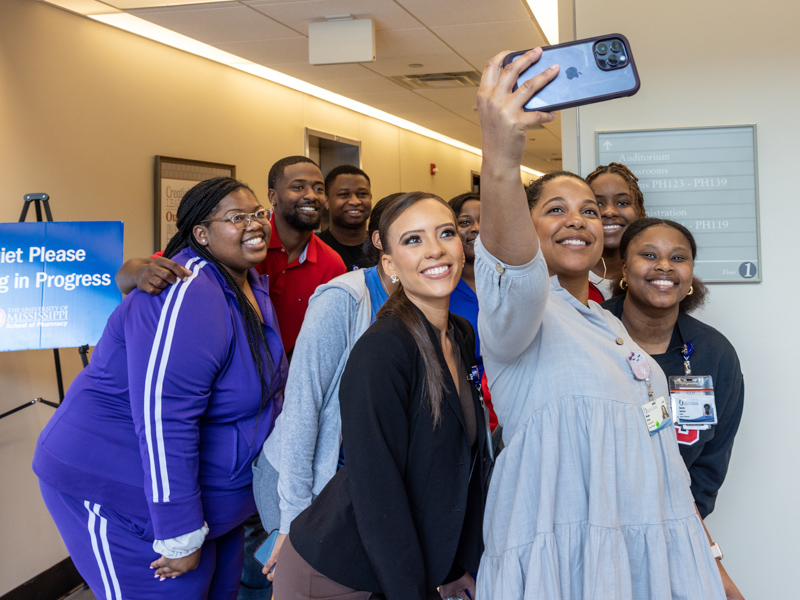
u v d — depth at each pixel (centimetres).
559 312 143
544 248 153
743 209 272
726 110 273
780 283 271
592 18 281
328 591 146
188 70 518
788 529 269
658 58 277
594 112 284
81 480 196
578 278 157
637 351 146
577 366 134
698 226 276
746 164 271
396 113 791
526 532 129
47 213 344
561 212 152
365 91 661
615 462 131
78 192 414
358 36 438
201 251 218
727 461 205
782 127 269
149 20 430
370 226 238
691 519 139
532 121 93
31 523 366
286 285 320
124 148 452
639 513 132
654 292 194
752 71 271
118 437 198
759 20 269
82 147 417
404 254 150
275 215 327
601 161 282
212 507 205
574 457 131
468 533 150
